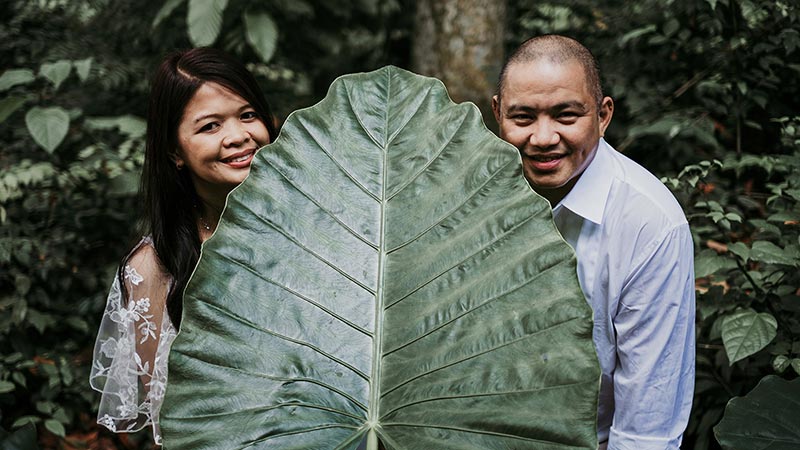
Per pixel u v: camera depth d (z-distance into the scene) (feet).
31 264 13.41
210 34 15.43
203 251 5.59
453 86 17.95
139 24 17.31
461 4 17.81
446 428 5.16
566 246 5.44
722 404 9.50
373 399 5.41
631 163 6.71
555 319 5.26
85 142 14.88
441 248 5.69
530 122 6.22
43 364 12.66
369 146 6.05
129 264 7.67
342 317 5.59
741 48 12.21
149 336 7.70
